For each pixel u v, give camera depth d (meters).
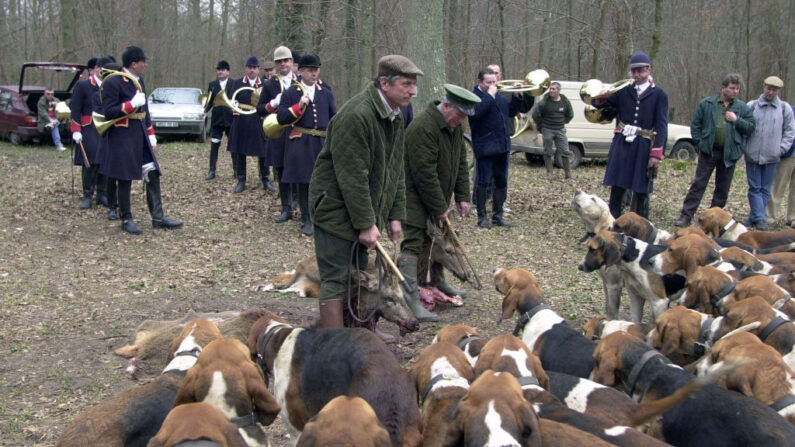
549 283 7.51
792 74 18.78
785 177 10.88
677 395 3.43
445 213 6.34
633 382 4.00
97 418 3.31
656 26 20.27
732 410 3.47
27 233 9.04
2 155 16.05
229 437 2.86
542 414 3.46
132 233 9.17
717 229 7.22
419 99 12.29
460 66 24.55
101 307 6.55
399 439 3.30
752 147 10.27
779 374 3.67
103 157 8.97
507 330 6.20
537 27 25.06
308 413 3.78
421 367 3.77
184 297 6.87
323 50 22.12
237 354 3.44
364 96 4.66
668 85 30.11
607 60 26.47
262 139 11.66
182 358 3.86
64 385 5.00
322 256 4.81
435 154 6.20
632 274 5.81
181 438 2.75
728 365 3.31
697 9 27.14
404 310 4.99
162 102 20.22
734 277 5.27
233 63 31.58
